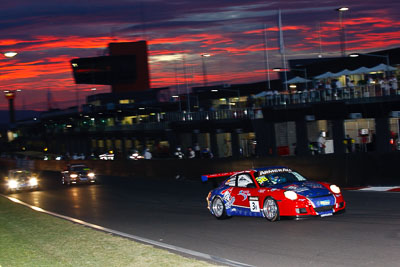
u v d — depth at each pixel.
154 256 9.15
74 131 100.12
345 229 10.94
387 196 16.28
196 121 54.47
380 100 31.22
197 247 10.46
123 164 39.22
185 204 19.45
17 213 18.89
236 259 8.98
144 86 47.69
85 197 25.66
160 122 66.38
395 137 31.83
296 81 40.91
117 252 9.84
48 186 35.91
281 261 8.51
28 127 136.12
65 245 11.09
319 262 8.20
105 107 91.31
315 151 28.25
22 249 10.98
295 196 12.20
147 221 15.34
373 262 7.89
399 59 38.75
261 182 13.52
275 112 39.41
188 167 30.36
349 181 19.89
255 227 12.36
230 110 48.53
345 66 45.03
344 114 33.78
